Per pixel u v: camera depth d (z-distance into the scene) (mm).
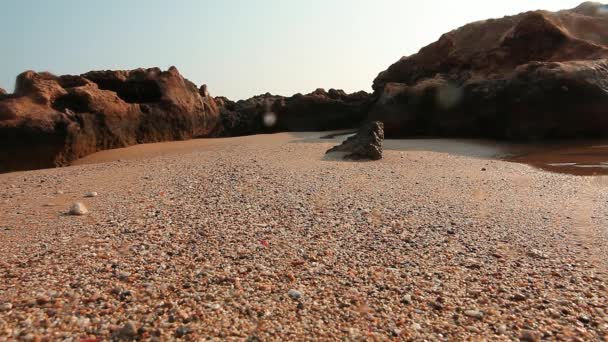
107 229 8164
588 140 26141
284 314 5020
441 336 4672
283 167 16344
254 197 11062
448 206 10836
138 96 32719
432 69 38625
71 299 5168
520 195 12484
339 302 5379
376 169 16891
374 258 6984
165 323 4672
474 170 17344
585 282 6234
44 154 22797
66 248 7086
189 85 36594
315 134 35812
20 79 26125
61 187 12945
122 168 16797
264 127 41594
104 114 26859
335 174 15297
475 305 5422
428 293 5727
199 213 9406
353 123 41594
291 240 7750
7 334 4316
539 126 26844
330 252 7188
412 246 7641
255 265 6488
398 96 33375
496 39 36031
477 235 8422
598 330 4875
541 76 26766
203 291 5523
